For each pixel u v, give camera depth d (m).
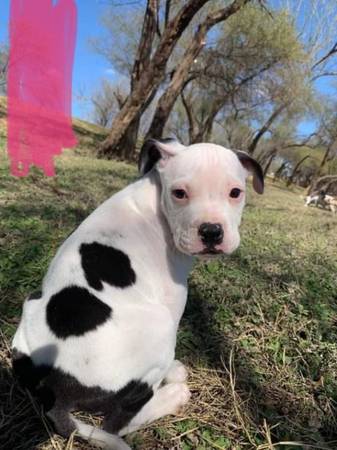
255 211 1.38
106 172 1.52
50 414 0.31
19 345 0.32
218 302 0.55
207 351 0.46
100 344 0.30
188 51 2.45
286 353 0.47
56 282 0.33
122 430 0.34
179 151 0.36
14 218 0.73
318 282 0.65
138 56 2.56
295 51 3.13
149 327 0.32
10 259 0.57
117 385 0.31
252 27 3.03
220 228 0.32
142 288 0.34
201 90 4.03
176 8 3.00
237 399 0.40
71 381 0.30
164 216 0.36
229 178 0.34
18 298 0.49
